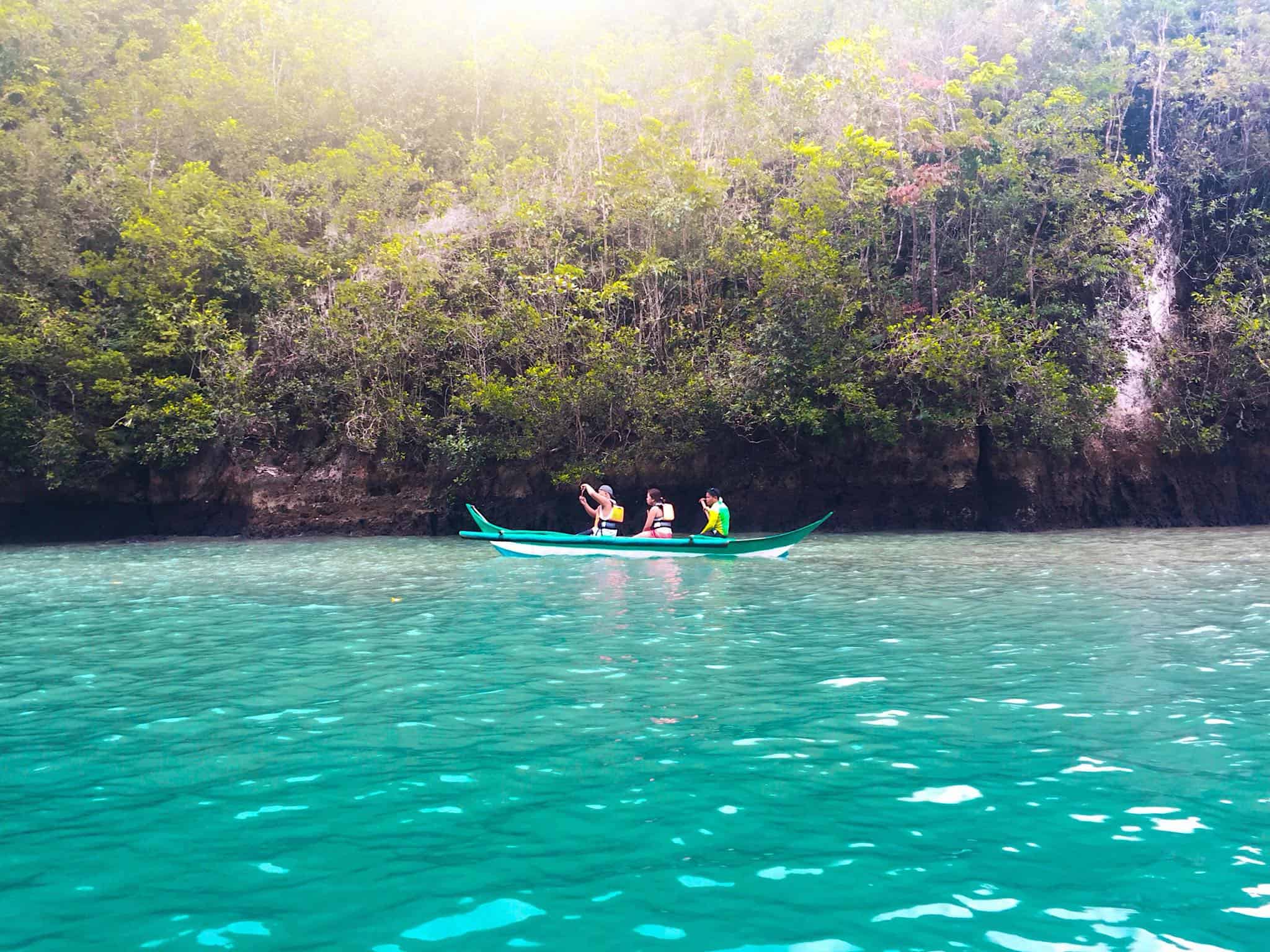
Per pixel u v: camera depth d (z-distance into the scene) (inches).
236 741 169.2
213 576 483.5
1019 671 221.6
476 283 882.8
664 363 867.4
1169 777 142.3
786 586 402.6
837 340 819.4
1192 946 90.3
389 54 1219.9
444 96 1187.9
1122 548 599.2
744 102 1000.9
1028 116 907.4
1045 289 888.3
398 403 844.6
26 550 727.1
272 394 866.1
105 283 884.6
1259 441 906.1
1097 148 901.2
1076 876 107.0
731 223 901.8
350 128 1154.7
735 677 218.8
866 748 159.2
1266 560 498.3
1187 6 1115.3
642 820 126.7
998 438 829.2
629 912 98.9
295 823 127.0
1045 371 808.3
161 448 832.3
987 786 139.1
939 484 842.2
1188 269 961.5
